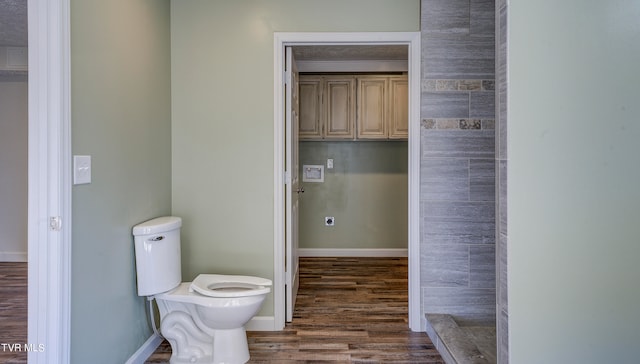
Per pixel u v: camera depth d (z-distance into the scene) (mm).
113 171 2035
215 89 2830
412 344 2625
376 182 5176
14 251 4816
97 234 1888
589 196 1534
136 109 2289
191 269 2859
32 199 1588
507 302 1548
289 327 2900
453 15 2809
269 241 2863
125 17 2154
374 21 2814
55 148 1591
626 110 1531
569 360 1543
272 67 2830
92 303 1851
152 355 2467
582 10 1521
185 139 2840
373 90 4887
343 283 4016
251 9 2820
